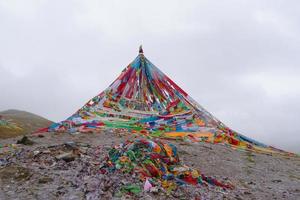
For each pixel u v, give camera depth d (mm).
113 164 13789
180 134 27234
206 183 13711
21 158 14492
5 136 43562
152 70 34500
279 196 13641
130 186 11602
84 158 14836
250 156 23594
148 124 28812
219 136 27500
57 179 12000
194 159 19484
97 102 30625
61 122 27688
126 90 32438
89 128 26703
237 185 14750
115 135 24875
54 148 16328
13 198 10281
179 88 34406
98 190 11117
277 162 22844
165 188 12172
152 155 14297
